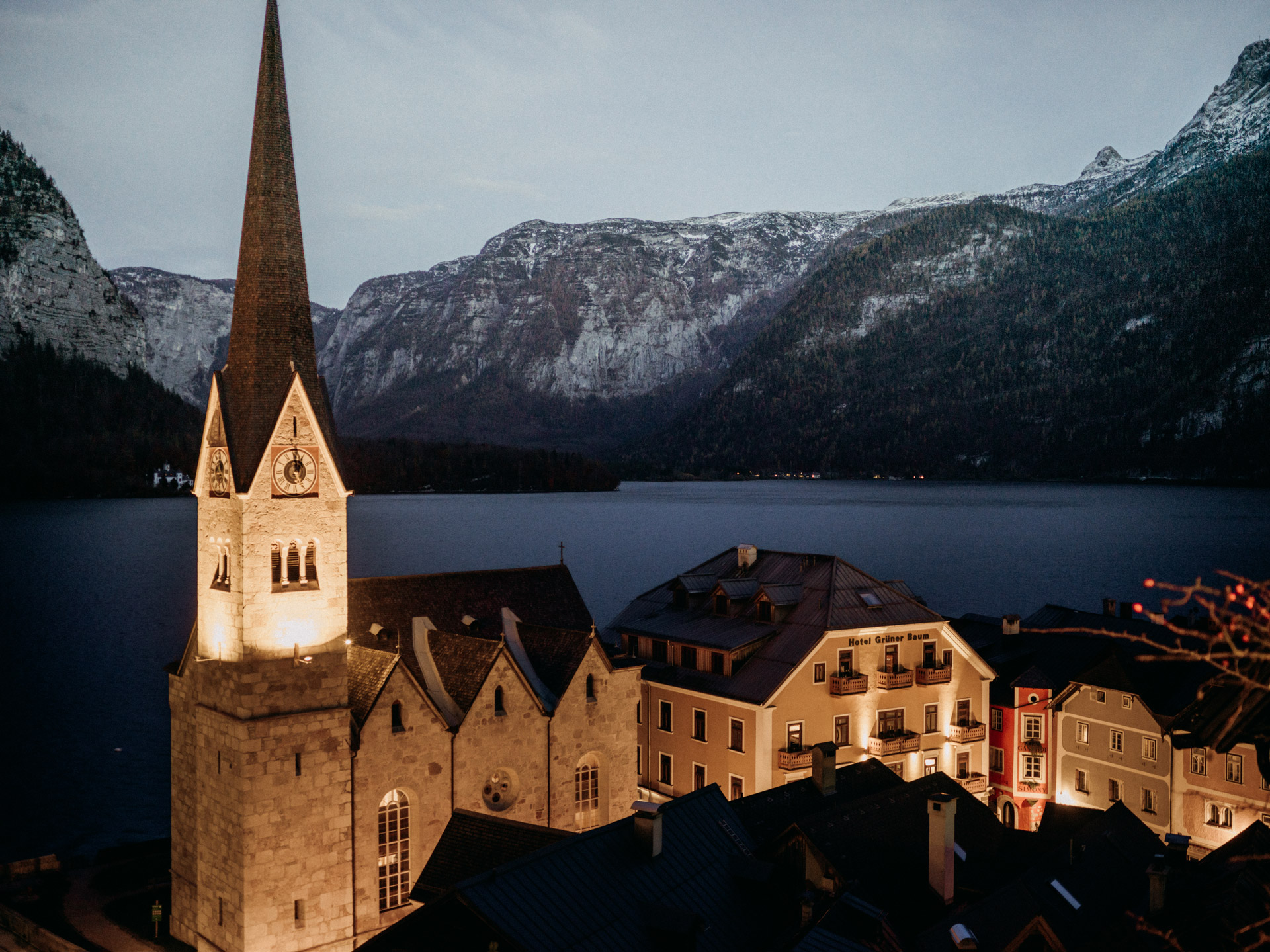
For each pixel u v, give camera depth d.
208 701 44.59
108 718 101.88
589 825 55.22
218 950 44.28
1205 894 35.03
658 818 37.22
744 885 38.25
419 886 40.22
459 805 49.12
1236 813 59.84
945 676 68.56
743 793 63.34
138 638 140.75
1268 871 33.19
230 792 42.88
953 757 70.25
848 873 40.34
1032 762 72.50
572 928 31.81
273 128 45.97
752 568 77.19
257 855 42.41
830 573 71.00
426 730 47.88
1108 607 81.62
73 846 71.81
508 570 62.16
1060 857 42.56
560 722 53.25
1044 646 78.12
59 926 52.09
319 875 44.22
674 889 36.19
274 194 45.75
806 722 64.12
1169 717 63.38
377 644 52.75
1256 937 29.50
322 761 44.06
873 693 66.88
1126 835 46.19
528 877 32.91
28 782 83.56
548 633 57.09
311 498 45.03
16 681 115.50
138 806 79.50
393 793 47.19
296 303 45.72
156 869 60.88
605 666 55.47
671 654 71.62
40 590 182.75
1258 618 12.81
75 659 127.19
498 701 51.03
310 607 44.88
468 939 30.92
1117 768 67.00
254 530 43.53
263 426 43.94
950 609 150.25
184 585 190.12
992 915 36.50
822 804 49.09
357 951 32.47
